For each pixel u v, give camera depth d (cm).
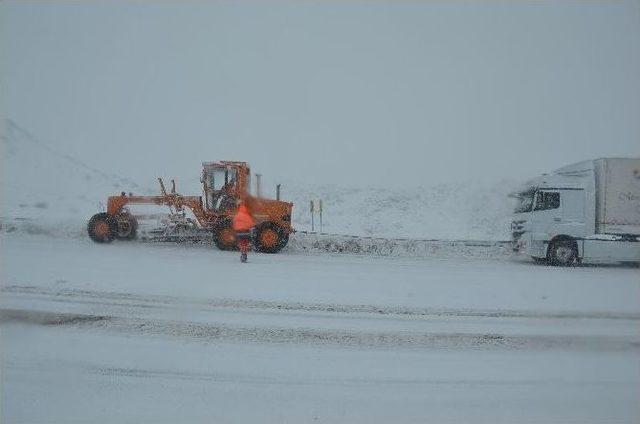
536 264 1466
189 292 981
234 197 1470
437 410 651
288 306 932
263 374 711
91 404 638
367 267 1283
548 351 809
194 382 688
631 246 1436
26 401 638
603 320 938
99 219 1451
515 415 650
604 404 682
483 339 838
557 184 1459
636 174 1449
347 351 780
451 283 1138
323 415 632
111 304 904
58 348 757
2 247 1291
